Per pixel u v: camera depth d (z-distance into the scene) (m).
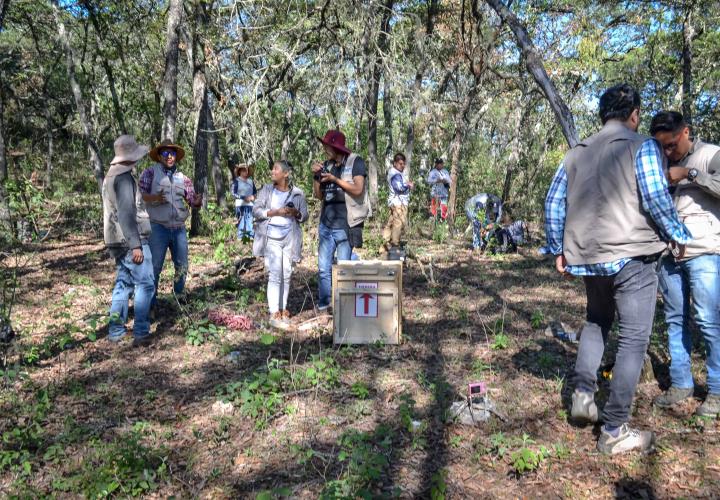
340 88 12.45
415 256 10.26
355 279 5.41
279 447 3.63
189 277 8.30
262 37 13.01
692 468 3.24
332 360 4.75
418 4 15.66
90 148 13.61
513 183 18.27
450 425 3.85
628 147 3.24
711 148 3.74
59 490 3.19
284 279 6.23
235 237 11.62
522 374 4.70
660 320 5.94
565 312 6.62
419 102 13.30
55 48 18.53
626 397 3.35
